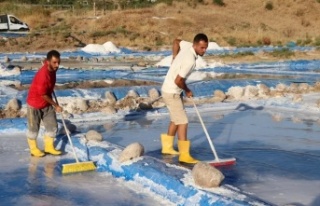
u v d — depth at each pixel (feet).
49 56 30.37
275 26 175.83
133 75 75.05
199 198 22.58
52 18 160.86
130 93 54.75
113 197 24.50
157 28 148.25
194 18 161.79
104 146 31.04
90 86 62.80
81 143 32.04
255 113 45.62
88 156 30.22
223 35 144.77
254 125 40.65
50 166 29.58
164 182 24.72
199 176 23.43
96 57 100.17
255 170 28.48
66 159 30.89
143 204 23.57
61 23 153.79
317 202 23.40
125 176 27.12
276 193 24.59
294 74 79.00
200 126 40.24
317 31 173.37
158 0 186.09
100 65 88.02
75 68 80.28
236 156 31.42
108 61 96.02
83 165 28.53
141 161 27.43
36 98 30.83
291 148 33.42
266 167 29.12
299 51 108.47
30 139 31.32
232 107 47.93
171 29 148.66
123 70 79.56
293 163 29.94
